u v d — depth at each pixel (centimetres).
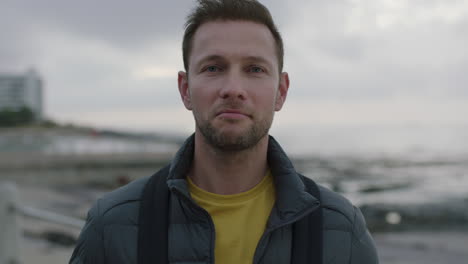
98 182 3647
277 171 175
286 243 166
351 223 172
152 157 3938
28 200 2273
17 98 19838
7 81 19838
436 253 2011
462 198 3859
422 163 7725
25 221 649
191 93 172
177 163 174
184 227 167
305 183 184
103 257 165
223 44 168
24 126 11062
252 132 163
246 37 170
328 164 7225
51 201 2273
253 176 175
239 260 163
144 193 175
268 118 170
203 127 166
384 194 4144
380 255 1978
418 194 4162
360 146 14438
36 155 3597
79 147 4959
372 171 6188
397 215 3080
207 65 169
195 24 178
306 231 166
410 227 2692
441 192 4303
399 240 2319
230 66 167
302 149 12162
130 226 168
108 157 3788
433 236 2422
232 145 162
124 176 3741
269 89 170
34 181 3447
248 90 165
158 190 174
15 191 423
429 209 3291
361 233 174
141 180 185
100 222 169
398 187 4622
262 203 174
